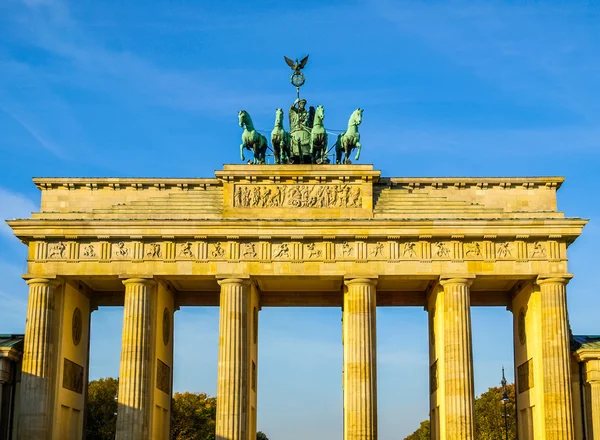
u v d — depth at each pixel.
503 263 117.56
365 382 114.69
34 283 117.75
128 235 118.00
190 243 118.81
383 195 121.88
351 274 117.50
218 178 121.50
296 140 127.88
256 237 118.12
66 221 118.06
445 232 117.38
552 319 115.75
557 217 118.62
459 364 114.94
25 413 114.56
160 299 123.75
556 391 113.62
